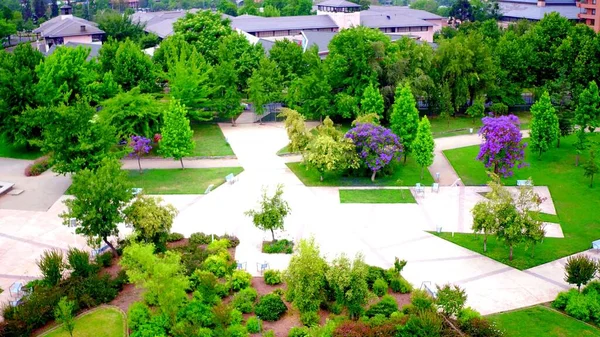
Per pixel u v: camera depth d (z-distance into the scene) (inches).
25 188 2748.5
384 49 3570.4
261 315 1761.8
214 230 2326.5
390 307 1775.3
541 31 4060.0
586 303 1784.0
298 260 1717.5
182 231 2315.5
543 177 2871.6
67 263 2046.0
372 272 1947.6
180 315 1722.4
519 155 2721.5
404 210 2519.7
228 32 4773.6
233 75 3651.6
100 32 5915.4
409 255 2148.1
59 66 3203.7
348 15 6368.1
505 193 2081.7
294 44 4222.4
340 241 2244.1
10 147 3287.4
